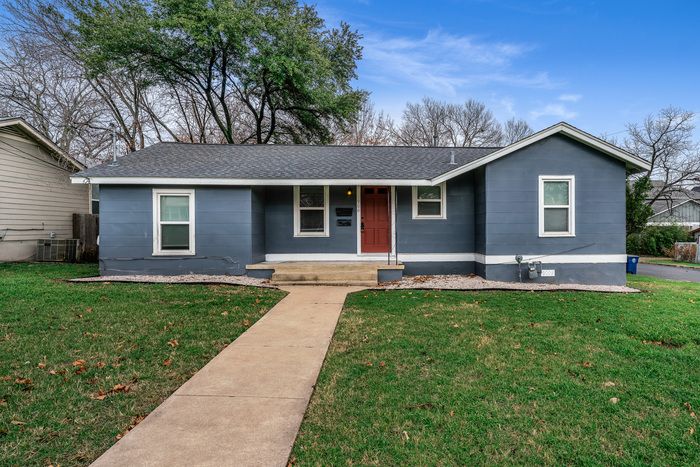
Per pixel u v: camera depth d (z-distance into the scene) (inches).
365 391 125.1
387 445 94.8
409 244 394.3
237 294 284.7
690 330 192.9
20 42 666.2
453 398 119.6
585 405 115.3
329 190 401.4
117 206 356.2
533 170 351.3
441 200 394.6
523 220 352.2
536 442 96.3
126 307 235.0
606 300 270.2
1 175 452.8
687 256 732.0
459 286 327.6
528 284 340.5
